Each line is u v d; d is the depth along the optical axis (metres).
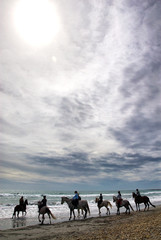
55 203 41.59
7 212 27.11
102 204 23.64
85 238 9.48
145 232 8.77
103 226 14.66
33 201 49.22
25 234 12.62
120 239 8.09
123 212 26.06
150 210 25.12
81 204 20.41
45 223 17.78
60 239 10.39
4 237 11.74
